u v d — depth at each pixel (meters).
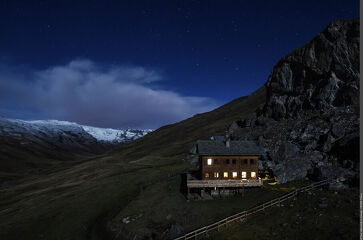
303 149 50.88
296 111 68.06
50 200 57.09
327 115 57.97
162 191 49.91
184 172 63.09
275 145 58.16
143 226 36.25
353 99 57.22
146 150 126.00
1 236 39.88
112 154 149.88
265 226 28.84
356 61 59.16
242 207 36.72
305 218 28.39
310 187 37.66
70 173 97.50
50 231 40.09
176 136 139.00
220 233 29.56
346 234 23.08
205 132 118.31
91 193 57.06
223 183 42.53
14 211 53.97
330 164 41.84
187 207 39.78
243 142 50.22
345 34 62.44
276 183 43.56
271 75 83.44
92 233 37.62
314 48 69.00
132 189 56.22
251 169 46.72
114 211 44.91
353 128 47.91
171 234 32.44
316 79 67.88
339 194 32.75
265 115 78.25
